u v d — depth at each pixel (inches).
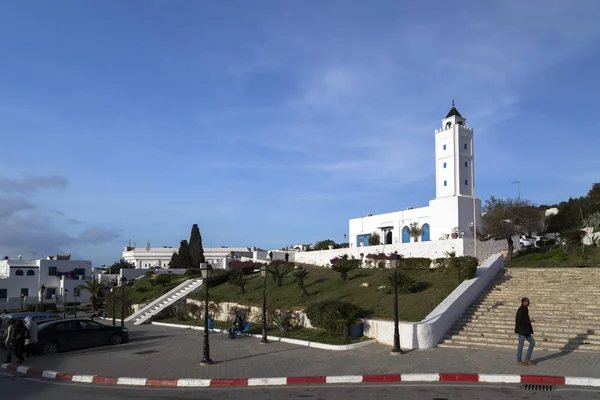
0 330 944.9
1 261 2524.6
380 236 2206.0
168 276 2039.9
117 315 1747.0
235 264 1846.7
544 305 792.9
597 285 858.1
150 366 645.3
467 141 2096.5
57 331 832.3
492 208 1595.7
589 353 593.9
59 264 2556.6
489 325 755.4
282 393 475.5
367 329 822.5
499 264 1058.7
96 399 470.6
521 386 464.4
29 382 583.5
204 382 533.0
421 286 994.7
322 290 1167.0
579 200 2490.2
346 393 463.8
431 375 507.2
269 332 990.4
